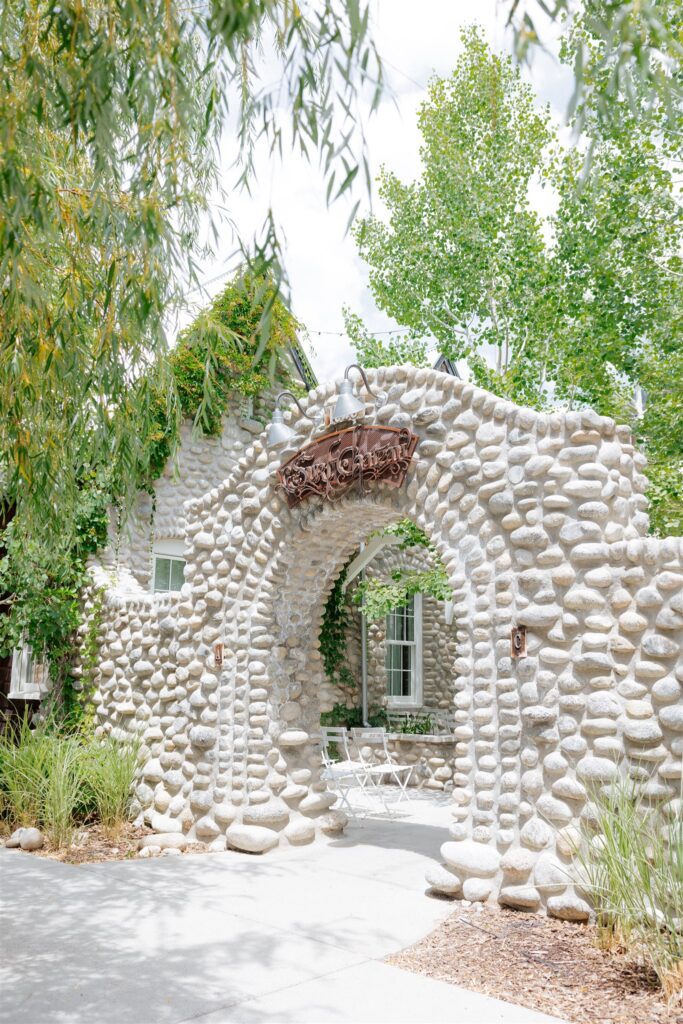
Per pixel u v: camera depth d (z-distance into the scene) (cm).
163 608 856
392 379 657
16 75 331
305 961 441
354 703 1231
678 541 490
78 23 288
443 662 1363
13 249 318
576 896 496
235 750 727
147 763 823
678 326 1007
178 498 1126
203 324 441
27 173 336
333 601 1210
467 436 599
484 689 564
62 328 388
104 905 541
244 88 361
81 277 400
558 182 1131
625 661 507
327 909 534
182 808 757
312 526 691
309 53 272
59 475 459
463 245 1256
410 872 629
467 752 571
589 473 534
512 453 570
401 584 1112
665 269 1013
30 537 508
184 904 545
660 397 1014
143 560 1073
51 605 976
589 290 1159
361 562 1151
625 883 431
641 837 443
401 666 1330
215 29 269
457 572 589
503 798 539
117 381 390
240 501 765
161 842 721
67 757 777
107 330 372
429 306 1312
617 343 1053
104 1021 365
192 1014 372
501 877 532
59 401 433
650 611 498
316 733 768
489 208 1245
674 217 1014
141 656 884
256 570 737
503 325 1302
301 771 739
